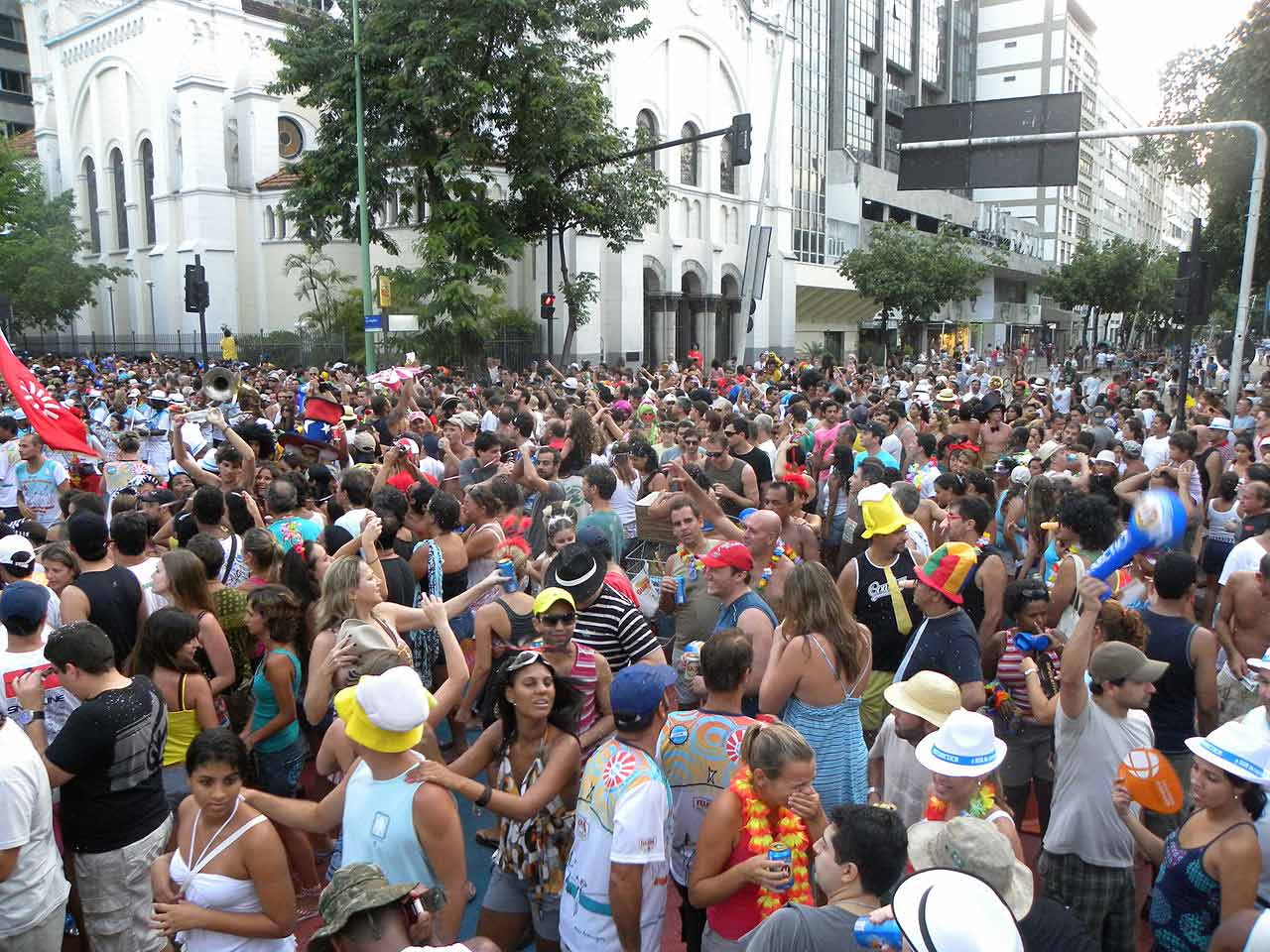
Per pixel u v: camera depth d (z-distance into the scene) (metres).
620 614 4.79
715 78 39.19
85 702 3.88
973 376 27.50
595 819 3.41
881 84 60.78
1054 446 10.00
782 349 44.56
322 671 4.39
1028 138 13.19
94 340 46.72
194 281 21.44
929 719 3.74
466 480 9.54
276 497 7.04
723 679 3.73
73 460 10.99
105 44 44.00
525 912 3.91
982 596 5.47
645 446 8.46
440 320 25.98
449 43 22.00
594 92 24.47
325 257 37.56
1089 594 3.86
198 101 39.75
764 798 3.32
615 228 27.33
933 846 2.84
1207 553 8.13
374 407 13.09
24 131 65.44
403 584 6.15
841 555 8.40
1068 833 3.97
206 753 3.31
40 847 3.63
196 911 3.33
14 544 5.56
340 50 23.11
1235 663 5.49
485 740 3.88
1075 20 87.31
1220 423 11.21
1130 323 75.75
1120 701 3.87
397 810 3.24
